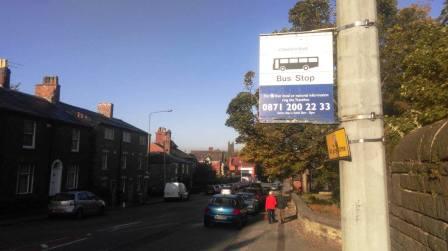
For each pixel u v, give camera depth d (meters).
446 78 8.70
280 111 4.83
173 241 16.23
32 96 37.22
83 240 16.02
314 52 4.82
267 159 25.94
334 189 22.97
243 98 27.86
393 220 6.38
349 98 3.85
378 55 3.88
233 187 58.28
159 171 67.06
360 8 3.89
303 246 14.83
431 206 4.59
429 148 4.64
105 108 52.69
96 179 41.56
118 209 37.50
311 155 23.19
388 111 14.24
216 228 21.25
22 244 14.87
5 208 28.62
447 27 10.05
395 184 6.21
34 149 31.86
